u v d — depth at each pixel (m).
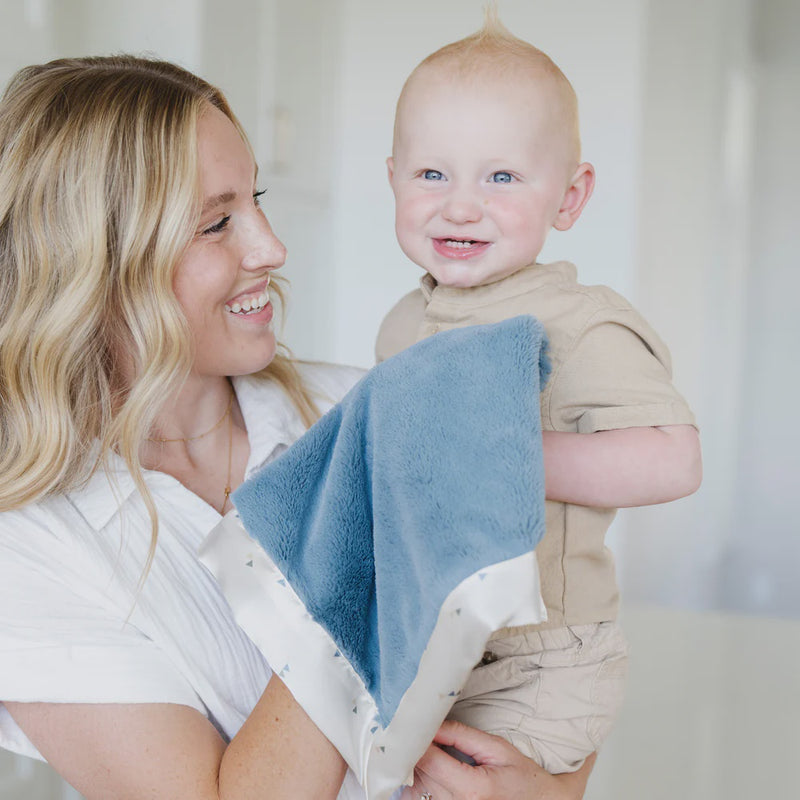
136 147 1.00
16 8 2.13
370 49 3.54
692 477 0.88
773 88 4.09
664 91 3.53
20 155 1.02
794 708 2.14
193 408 1.15
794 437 4.12
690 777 1.88
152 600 0.97
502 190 0.98
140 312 1.01
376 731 0.81
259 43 2.92
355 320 3.66
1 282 1.04
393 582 0.79
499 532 0.72
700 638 2.57
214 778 0.88
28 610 0.92
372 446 0.82
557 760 0.95
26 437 0.99
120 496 1.01
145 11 2.48
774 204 4.11
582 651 0.96
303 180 3.33
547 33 3.32
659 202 3.59
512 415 0.75
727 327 4.16
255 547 0.85
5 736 0.98
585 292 0.96
